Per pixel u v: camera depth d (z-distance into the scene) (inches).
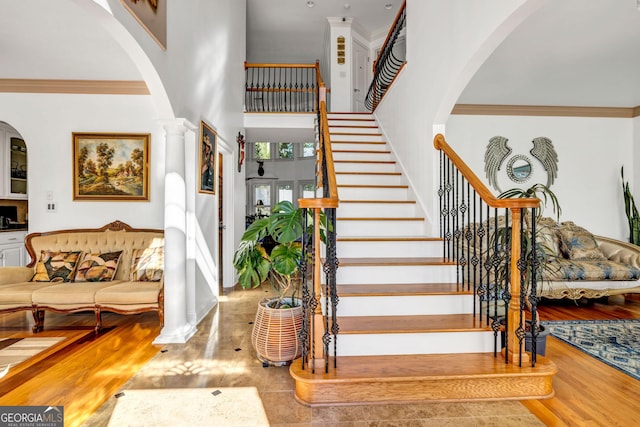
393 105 181.8
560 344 111.0
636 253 165.2
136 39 85.3
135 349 107.0
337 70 286.7
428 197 132.7
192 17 126.2
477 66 103.4
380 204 147.4
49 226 151.4
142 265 136.7
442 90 118.9
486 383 77.7
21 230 188.4
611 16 115.3
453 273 111.3
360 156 185.3
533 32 125.2
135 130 153.8
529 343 88.3
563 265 156.6
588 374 90.4
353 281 108.8
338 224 135.3
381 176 166.7
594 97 193.6
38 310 121.2
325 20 289.1
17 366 94.7
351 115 238.7
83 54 124.0
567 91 184.1
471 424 69.4
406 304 97.9
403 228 136.7
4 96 149.6
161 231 151.9
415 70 146.9
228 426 68.8
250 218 409.4
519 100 198.8
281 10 273.1
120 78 146.2
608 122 213.9
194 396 79.7
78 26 105.1
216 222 160.6
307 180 451.5
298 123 234.5
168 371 92.0
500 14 85.1
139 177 154.3
